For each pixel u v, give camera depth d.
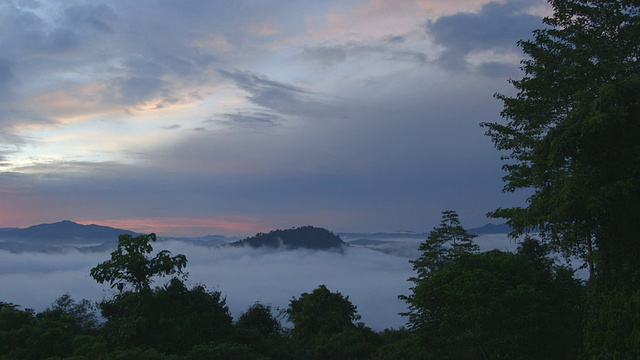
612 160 13.91
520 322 19.50
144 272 28.83
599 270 15.09
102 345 19.55
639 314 11.13
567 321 20.91
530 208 17.53
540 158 16.22
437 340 22.33
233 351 23.95
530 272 22.39
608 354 12.07
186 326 27.91
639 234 13.91
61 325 22.39
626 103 13.74
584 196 13.96
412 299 22.95
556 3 21.05
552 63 19.80
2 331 20.69
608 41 20.22
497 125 23.27
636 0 19.64
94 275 28.64
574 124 14.22
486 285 20.22
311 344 48.88
